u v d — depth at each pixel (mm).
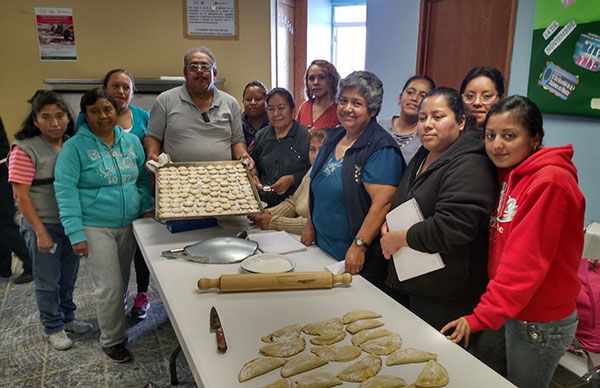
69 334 2518
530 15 2551
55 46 3779
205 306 1333
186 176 2156
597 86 2199
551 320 1229
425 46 3443
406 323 1248
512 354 1328
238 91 4238
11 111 3791
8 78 3738
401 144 2129
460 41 3125
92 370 2213
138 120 2668
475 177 1249
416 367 1052
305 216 2096
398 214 1415
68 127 2252
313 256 1757
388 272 1542
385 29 3859
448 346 1139
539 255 1102
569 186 1106
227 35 4098
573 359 1897
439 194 1322
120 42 3906
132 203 2203
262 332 1192
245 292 1419
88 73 3895
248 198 2027
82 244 2059
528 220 1112
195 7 3984
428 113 1369
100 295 2182
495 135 1217
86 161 2051
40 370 2205
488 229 1330
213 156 2412
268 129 2387
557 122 2463
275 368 1037
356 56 5977
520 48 2637
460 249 1325
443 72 3318
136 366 2252
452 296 1392
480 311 1149
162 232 2035
